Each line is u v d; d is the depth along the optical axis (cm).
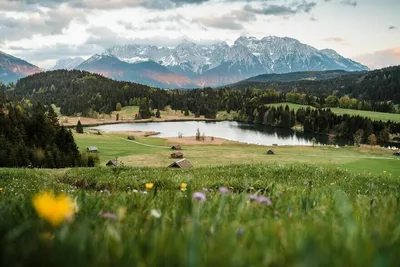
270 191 656
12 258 139
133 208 382
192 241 153
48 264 140
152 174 2036
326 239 188
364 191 1280
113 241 195
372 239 175
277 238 191
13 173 2403
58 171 3030
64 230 184
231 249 160
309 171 2041
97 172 2255
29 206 323
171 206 360
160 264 143
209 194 606
